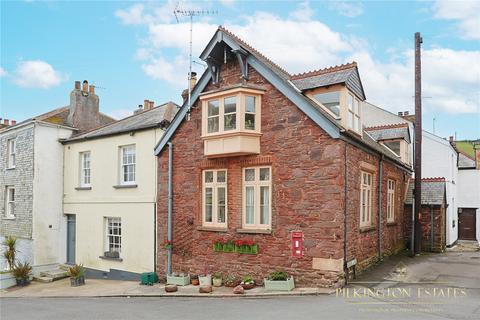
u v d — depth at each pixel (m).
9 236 19.84
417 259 16.08
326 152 11.44
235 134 12.50
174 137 15.15
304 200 11.72
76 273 16.77
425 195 19.78
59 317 10.28
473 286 11.23
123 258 17.09
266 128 12.66
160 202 15.48
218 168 13.75
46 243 19.64
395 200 17.73
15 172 21.03
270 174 12.55
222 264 13.38
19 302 13.61
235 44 13.06
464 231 26.58
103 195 18.17
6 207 21.94
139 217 16.59
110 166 17.97
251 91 12.59
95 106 22.61
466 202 26.53
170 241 14.85
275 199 12.26
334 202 11.19
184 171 14.72
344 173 11.51
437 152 23.08
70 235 20.08
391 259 15.70
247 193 13.16
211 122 13.41
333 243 11.11
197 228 14.10
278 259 12.08
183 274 14.20
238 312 9.38
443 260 15.78
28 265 18.77
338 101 12.46
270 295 11.10
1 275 17.62
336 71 12.70
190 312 9.77
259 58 13.03
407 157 20.66
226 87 12.80
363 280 11.99
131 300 12.49
